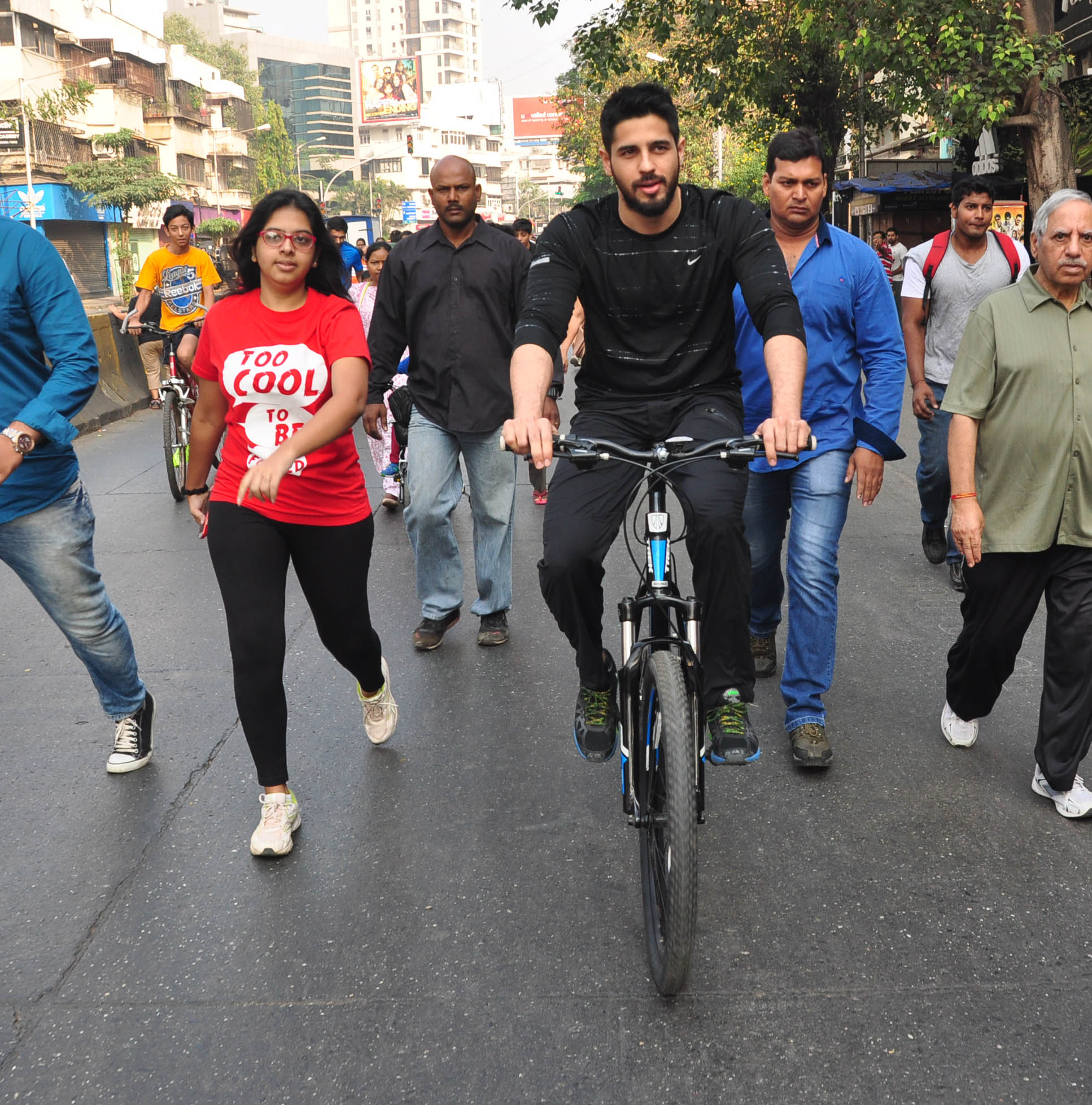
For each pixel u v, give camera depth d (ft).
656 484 10.14
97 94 193.26
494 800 13.08
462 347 17.42
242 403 11.86
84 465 35.60
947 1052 8.70
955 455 12.53
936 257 20.74
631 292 10.85
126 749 13.99
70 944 10.44
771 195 13.75
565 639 18.56
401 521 26.84
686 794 8.89
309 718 15.55
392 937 10.39
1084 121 49.85
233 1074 8.68
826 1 45.03
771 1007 9.27
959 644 13.47
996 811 12.53
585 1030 9.04
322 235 11.78
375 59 541.34
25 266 12.14
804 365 10.13
